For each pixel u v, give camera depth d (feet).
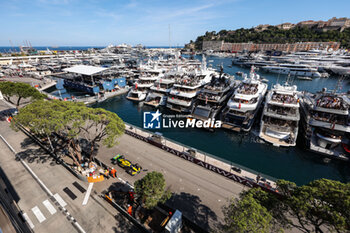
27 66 328.49
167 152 89.30
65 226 50.29
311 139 108.17
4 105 146.30
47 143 90.38
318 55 395.96
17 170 72.28
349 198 29.48
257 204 35.73
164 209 56.29
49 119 61.52
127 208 55.57
